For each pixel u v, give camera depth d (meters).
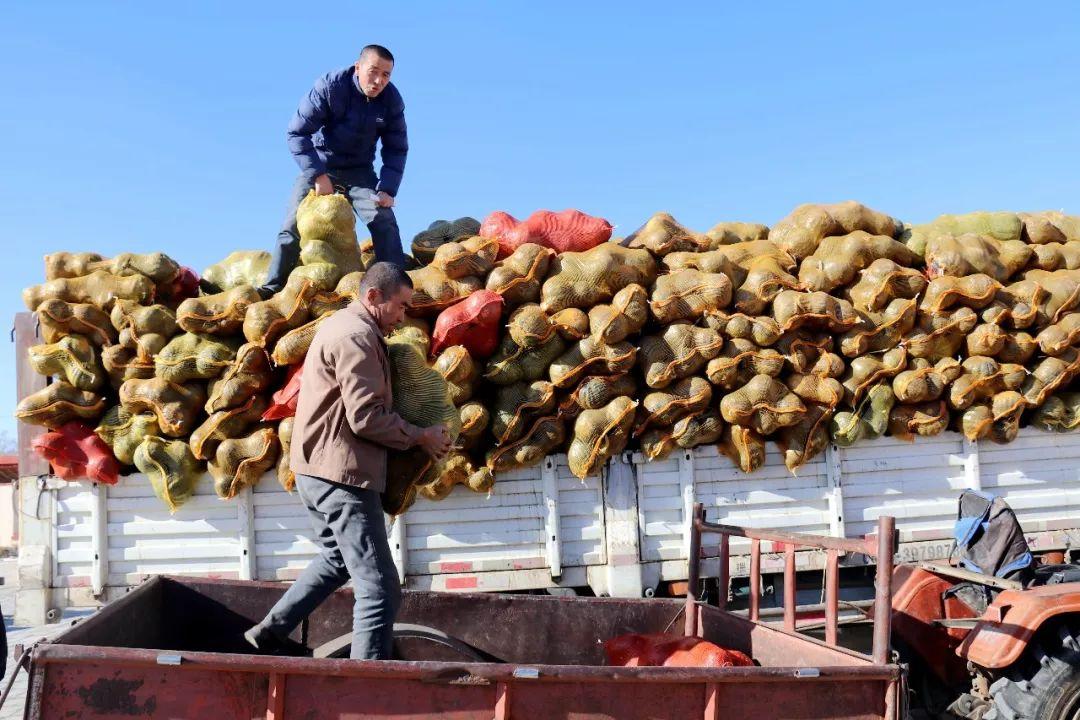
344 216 6.81
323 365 4.10
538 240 7.03
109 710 3.26
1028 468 7.32
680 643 4.58
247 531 6.38
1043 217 7.88
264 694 3.32
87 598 6.42
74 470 6.41
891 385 7.04
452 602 5.14
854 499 7.00
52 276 6.72
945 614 5.77
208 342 6.46
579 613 5.23
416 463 4.31
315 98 7.35
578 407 6.61
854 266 7.21
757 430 6.73
